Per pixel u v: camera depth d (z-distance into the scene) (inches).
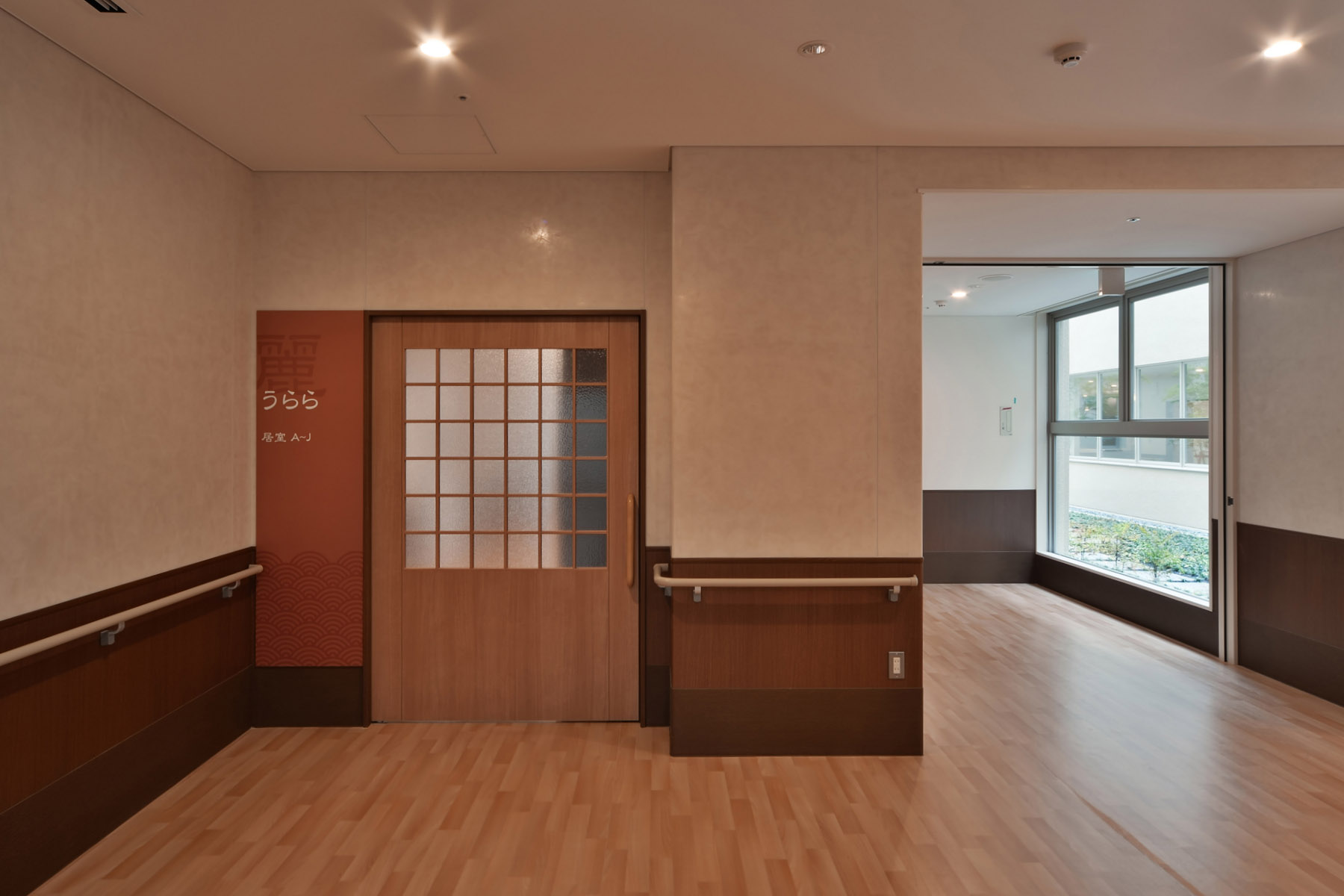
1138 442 225.9
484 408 146.3
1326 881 92.8
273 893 90.0
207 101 112.0
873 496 132.0
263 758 129.0
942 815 109.2
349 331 143.3
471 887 91.3
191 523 124.0
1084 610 238.2
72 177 97.7
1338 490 156.0
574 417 146.4
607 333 145.9
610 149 132.9
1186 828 105.3
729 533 131.5
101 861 97.4
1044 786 118.2
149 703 113.4
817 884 92.0
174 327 119.1
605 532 146.7
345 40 95.0
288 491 143.3
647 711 144.8
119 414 106.5
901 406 131.9
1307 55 99.5
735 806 112.1
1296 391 166.4
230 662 135.9
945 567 281.3
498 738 138.1
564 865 96.0
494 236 143.9
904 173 131.6
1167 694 160.6
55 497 95.0
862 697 131.6
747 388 131.3
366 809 110.9
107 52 97.0
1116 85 108.7
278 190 142.9
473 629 146.3
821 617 131.7
